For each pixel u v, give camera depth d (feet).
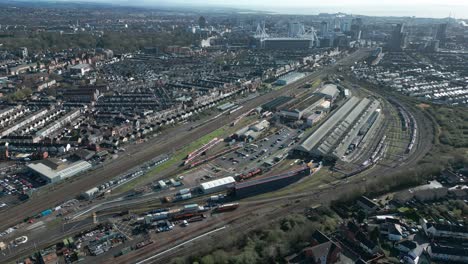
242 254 420.77
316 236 449.89
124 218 507.30
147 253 440.86
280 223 494.59
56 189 576.61
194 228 490.90
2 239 457.68
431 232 469.98
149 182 604.49
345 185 606.55
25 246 445.78
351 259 432.66
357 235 456.86
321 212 523.29
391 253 444.55
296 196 574.56
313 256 414.82
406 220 506.07
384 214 520.42
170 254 440.04
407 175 596.70
